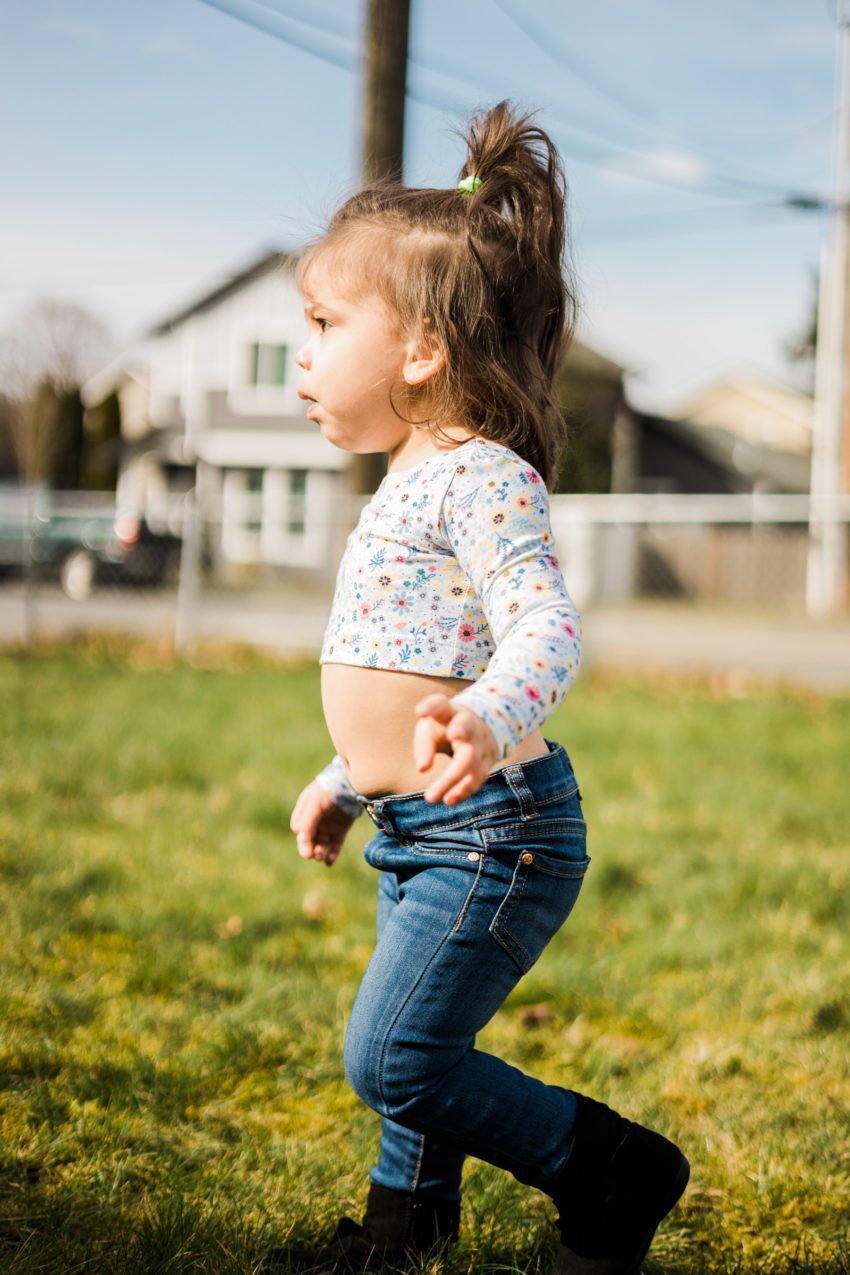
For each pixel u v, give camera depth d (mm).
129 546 16625
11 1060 2559
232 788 5262
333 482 27109
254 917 3629
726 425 46375
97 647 10805
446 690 1673
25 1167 2172
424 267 1739
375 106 6656
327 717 1775
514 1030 2980
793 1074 2764
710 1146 2402
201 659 10406
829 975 3297
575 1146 1732
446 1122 1693
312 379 1809
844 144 14984
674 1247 2072
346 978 3215
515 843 1643
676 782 5691
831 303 20484
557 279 1829
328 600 15344
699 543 20344
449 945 1634
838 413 20562
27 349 37281
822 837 4805
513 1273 1965
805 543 19922
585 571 19594
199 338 27734
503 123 1816
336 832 2049
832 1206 2195
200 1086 2561
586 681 9891
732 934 3621
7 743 5996
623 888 4094
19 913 3475
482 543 1619
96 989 3018
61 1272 1828
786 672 10898
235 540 27453
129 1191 2145
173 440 28047
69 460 35312
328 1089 2604
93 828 4562
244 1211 2070
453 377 1739
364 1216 1972
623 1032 3012
